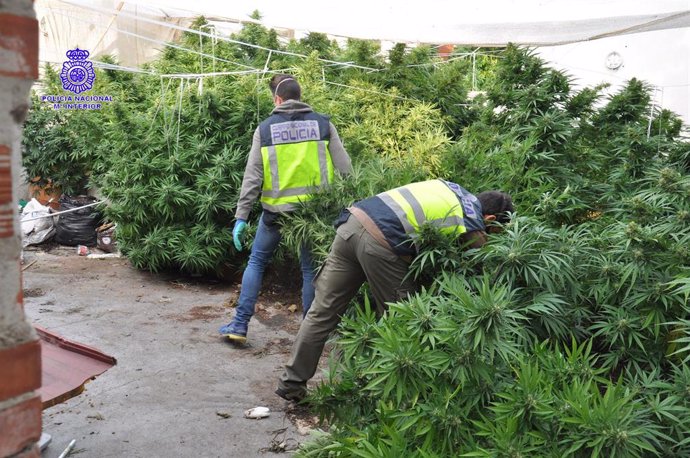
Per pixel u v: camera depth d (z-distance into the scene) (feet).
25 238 24.21
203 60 23.89
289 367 11.80
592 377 7.23
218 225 19.93
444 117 22.21
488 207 11.05
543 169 13.87
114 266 22.13
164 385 13.00
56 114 26.05
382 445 6.98
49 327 15.71
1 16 2.95
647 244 8.75
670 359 8.41
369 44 23.85
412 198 10.44
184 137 19.95
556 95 15.25
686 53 26.55
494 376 7.52
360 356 8.63
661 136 14.74
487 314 7.20
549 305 8.46
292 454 10.49
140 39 24.71
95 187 25.53
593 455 6.02
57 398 7.15
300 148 14.46
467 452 6.95
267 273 19.53
